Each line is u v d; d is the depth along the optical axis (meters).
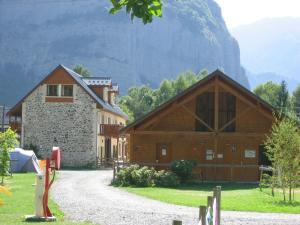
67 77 47.66
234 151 32.47
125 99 113.00
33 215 14.13
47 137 47.75
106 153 53.72
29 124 48.03
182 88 118.88
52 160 14.22
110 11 5.50
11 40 182.25
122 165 30.41
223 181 31.36
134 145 32.88
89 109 47.44
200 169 32.16
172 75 187.00
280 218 15.28
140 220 14.30
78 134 47.44
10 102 173.25
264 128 32.34
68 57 176.75
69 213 15.57
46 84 47.91
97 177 32.72
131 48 180.00
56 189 23.83
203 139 32.62
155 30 187.12
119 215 15.32
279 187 23.17
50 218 13.77
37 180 14.02
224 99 33.06
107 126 49.25
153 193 22.91
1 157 25.66
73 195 21.28
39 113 47.97
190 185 28.55
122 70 175.50
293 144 20.80
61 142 47.56
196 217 14.98
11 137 26.17
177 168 29.11
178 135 32.62
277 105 92.56
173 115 32.91
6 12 185.38
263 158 32.22
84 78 54.41
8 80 177.12
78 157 47.31
